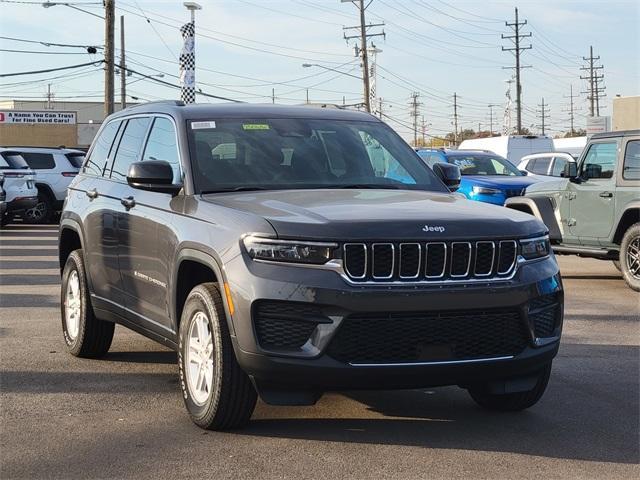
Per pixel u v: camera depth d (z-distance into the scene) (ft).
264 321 15.80
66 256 26.76
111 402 19.93
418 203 17.85
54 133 222.89
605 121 183.11
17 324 29.71
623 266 38.75
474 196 56.70
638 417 18.80
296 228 15.85
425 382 16.11
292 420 18.37
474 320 16.17
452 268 16.11
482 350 16.34
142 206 20.58
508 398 18.76
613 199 39.34
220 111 21.20
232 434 17.38
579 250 41.52
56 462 15.85
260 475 15.10
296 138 20.88
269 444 16.76
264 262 15.92
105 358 24.62
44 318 30.91
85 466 15.64
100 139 25.88
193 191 18.85
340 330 15.51
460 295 15.93
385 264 15.81
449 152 63.77
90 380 22.02
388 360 15.72
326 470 15.33
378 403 19.85
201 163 19.40
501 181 57.36
